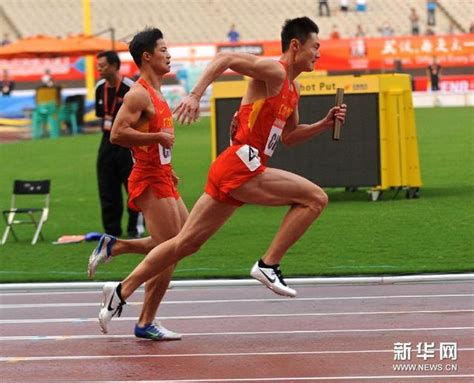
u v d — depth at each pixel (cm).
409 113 3781
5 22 11169
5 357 1755
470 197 3838
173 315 2112
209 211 1741
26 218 3784
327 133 3747
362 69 9656
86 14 8244
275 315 2080
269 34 11456
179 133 7700
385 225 3250
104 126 3056
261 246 2967
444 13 11650
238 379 1559
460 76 9700
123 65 9131
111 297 1794
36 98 7906
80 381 1577
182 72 9444
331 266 2611
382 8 11769
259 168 1723
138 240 1898
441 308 2091
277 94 1716
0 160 6034
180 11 11631
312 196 1738
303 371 1598
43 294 2412
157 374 1605
